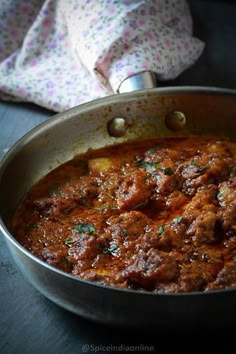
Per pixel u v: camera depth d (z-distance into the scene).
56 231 0.39
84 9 0.56
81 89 0.53
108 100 0.45
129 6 0.55
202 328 0.32
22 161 0.42
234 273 0.34
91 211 0.40
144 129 0.47
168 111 0.47
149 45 0.54
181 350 0.34
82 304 0.32
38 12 0.61
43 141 0.43
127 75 0.51
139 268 0.34
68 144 0.45
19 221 0.40
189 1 0.67
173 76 0.55
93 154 0.46
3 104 0.55
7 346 0.35
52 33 0.58
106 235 0.37
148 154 0.45
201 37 0.61
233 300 0.31
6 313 0.37
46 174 0.44
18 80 0.55
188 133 0.47
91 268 0.36
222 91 0.46
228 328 0.33
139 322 0.32
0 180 0.39
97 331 0.35
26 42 0.58
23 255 0.33
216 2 0.67
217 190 0.41
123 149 0.46
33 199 0.42
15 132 0.52
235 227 0.37
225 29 0.62
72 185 0.43
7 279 0.39
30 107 0.55
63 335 0.35
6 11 0.60
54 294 0.33
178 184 0.42
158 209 0.41
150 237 0.36
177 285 0.34
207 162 0.43
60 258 0.37
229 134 0.47
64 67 0.56
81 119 0.45
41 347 0.35
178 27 0.58
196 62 0.58
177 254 0.35
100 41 0.53
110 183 0.42
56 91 0.53
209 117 0.47
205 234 0.37
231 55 0.59
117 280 0.34
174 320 0.32
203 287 0.34
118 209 0.40
